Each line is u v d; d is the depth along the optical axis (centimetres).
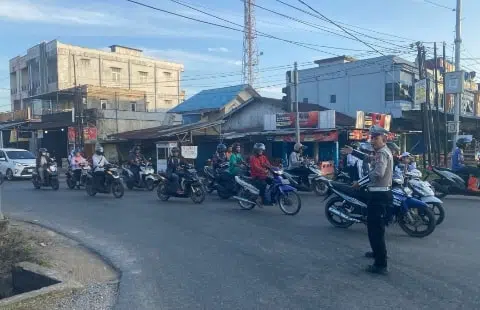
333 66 3184
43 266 638
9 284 641
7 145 3994
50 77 4338
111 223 972
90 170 1513
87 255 715
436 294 491
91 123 3195
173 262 648
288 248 708
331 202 873
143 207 1190
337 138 2139
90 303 496
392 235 787
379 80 2933
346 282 537
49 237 848
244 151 2612
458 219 934
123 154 3197
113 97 3847
